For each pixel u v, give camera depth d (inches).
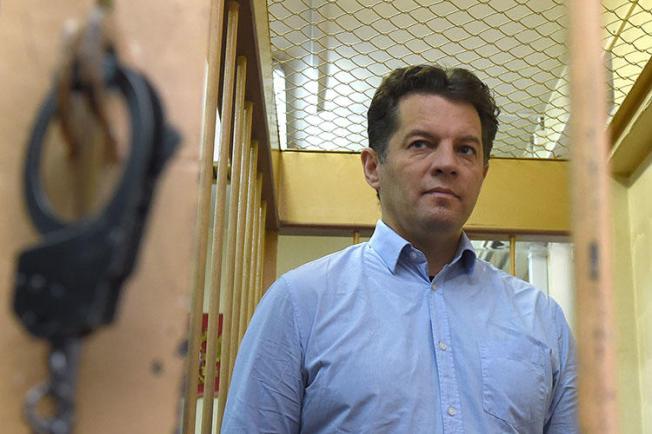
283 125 79.1
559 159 65.9
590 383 11.5
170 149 13.0
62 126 13.5
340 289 40.5
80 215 13.9
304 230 66.2
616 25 64.9
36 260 11.9
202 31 15.5
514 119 80.4
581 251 11.8
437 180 40.1
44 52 15.2
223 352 43.8
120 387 14.2
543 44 75.9
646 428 57.2
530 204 64.9
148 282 14.6
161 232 14.7
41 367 14.0
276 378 37.8
